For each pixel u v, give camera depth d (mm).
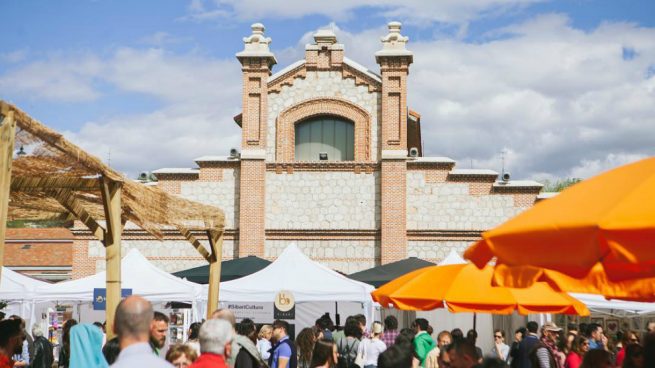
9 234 49781
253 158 31891
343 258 31594
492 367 7332
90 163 9922
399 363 7961
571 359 14234
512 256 6008
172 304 23672
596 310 23031
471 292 12945
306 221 31797
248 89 32438
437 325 27125
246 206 31672
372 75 32344
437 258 31453
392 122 31906
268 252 31703
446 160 31703
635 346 9359
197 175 32375
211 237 15617
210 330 6652
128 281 19969
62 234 49844
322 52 32688
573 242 5637
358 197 31844
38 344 14781
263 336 16594
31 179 10086
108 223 10578
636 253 5402
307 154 32656
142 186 11859
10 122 7691
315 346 9359
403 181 31531
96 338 7770
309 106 32438
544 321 22141
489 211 31547
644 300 9695
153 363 5320
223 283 20984
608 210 5605
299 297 20516
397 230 31219
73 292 20734
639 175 6176
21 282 20828
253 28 32719
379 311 28250
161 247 32062
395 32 32406
